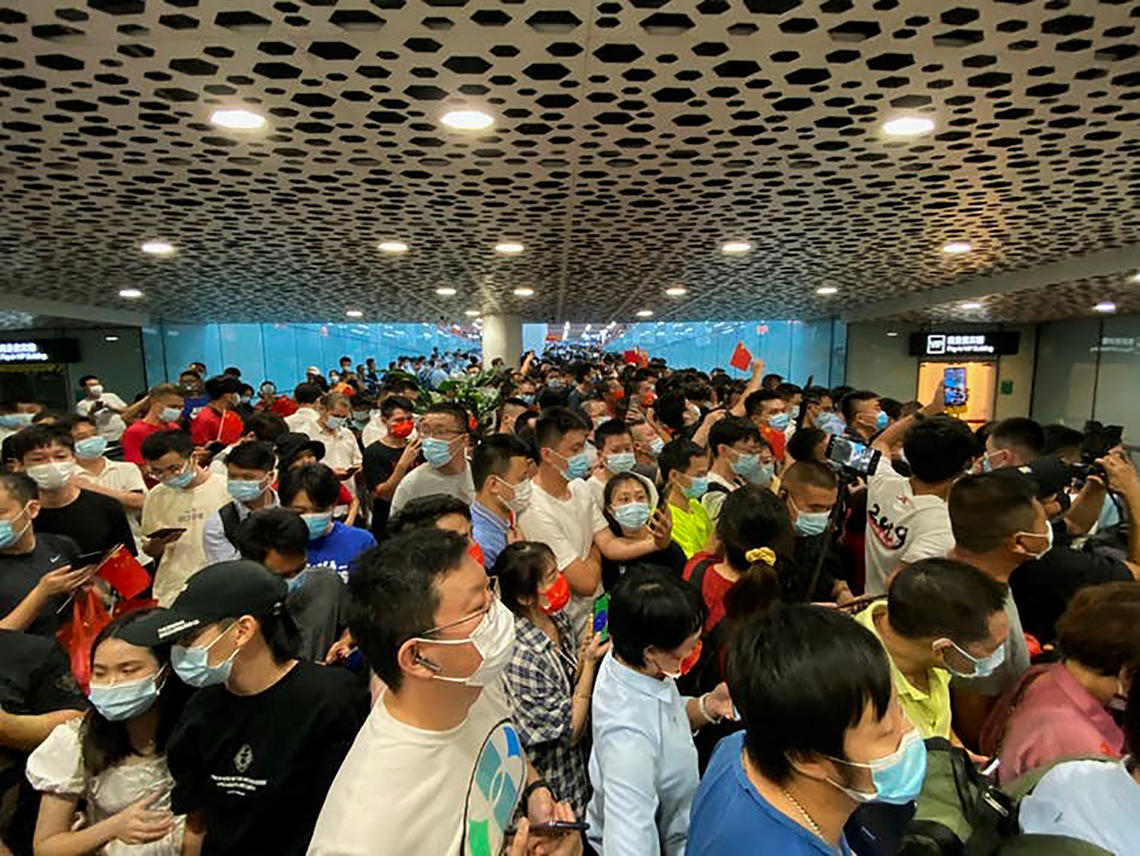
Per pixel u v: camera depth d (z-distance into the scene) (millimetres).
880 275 8555
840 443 3541
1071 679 1470
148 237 5652
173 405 5312
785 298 11320
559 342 43531
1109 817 1070
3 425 5625
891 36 2211
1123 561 2717
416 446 4160
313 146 3324
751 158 3598
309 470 2727
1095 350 13531
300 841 1406
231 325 17141
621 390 8000
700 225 5398
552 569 2041
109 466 4184
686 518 3213
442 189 4211
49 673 1949
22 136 3127
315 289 9586
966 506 1875
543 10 1999
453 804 1091
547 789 1482
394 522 2232
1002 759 1476
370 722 1139
